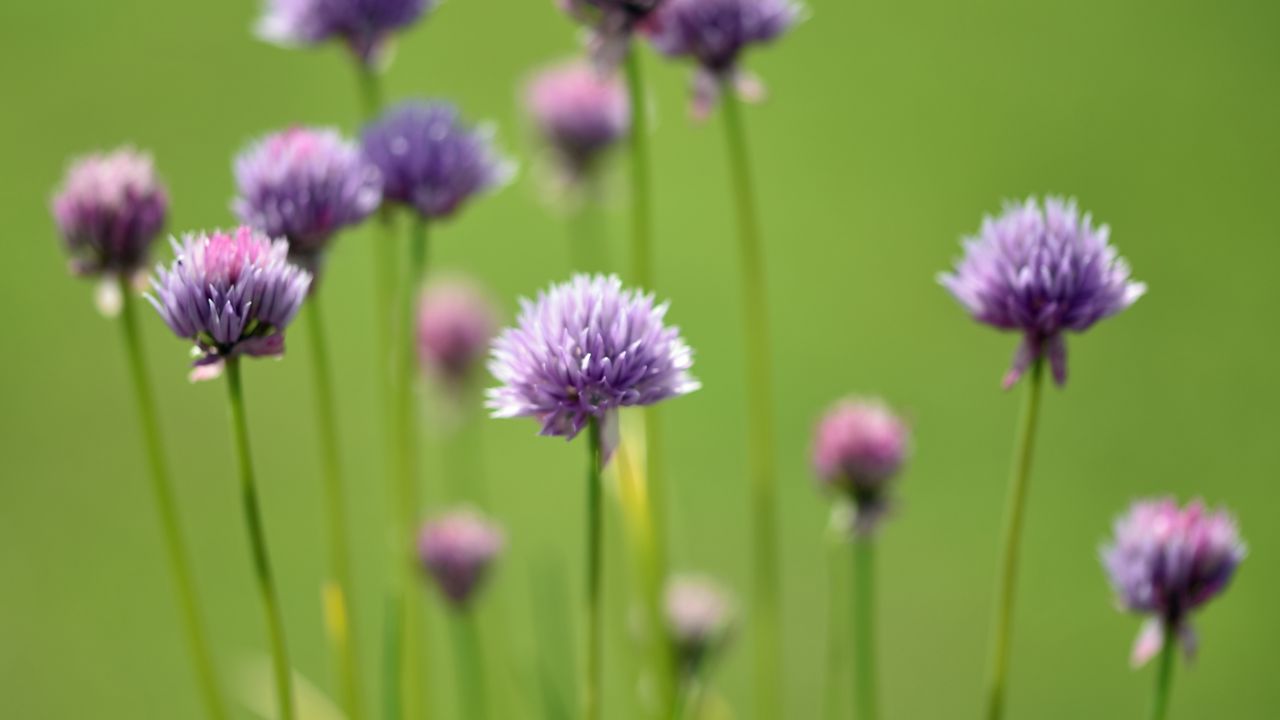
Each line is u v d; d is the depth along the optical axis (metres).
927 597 1.16
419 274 0.74
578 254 0.91
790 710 1.00
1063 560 1.20
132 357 0.72
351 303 1.36
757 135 1.59
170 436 1.32
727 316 1.39
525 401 0.67
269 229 0.71
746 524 1.17
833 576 0.75
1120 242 1.44
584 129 0.82
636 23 0.73
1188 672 1.13
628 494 0.74
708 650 0.77
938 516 1.23
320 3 0.77
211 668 0.72
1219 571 0.70
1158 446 1.27
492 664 0.81
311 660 1.11
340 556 0.74
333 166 0.71
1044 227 0.69
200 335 0.67
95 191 0.71
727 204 1.51
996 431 1.30
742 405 1.32
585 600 0.68
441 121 0.75
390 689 0.73
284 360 1.33
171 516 0.72
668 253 1.44
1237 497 1.22
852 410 0.75
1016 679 1.11
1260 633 1.15
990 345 1.38
